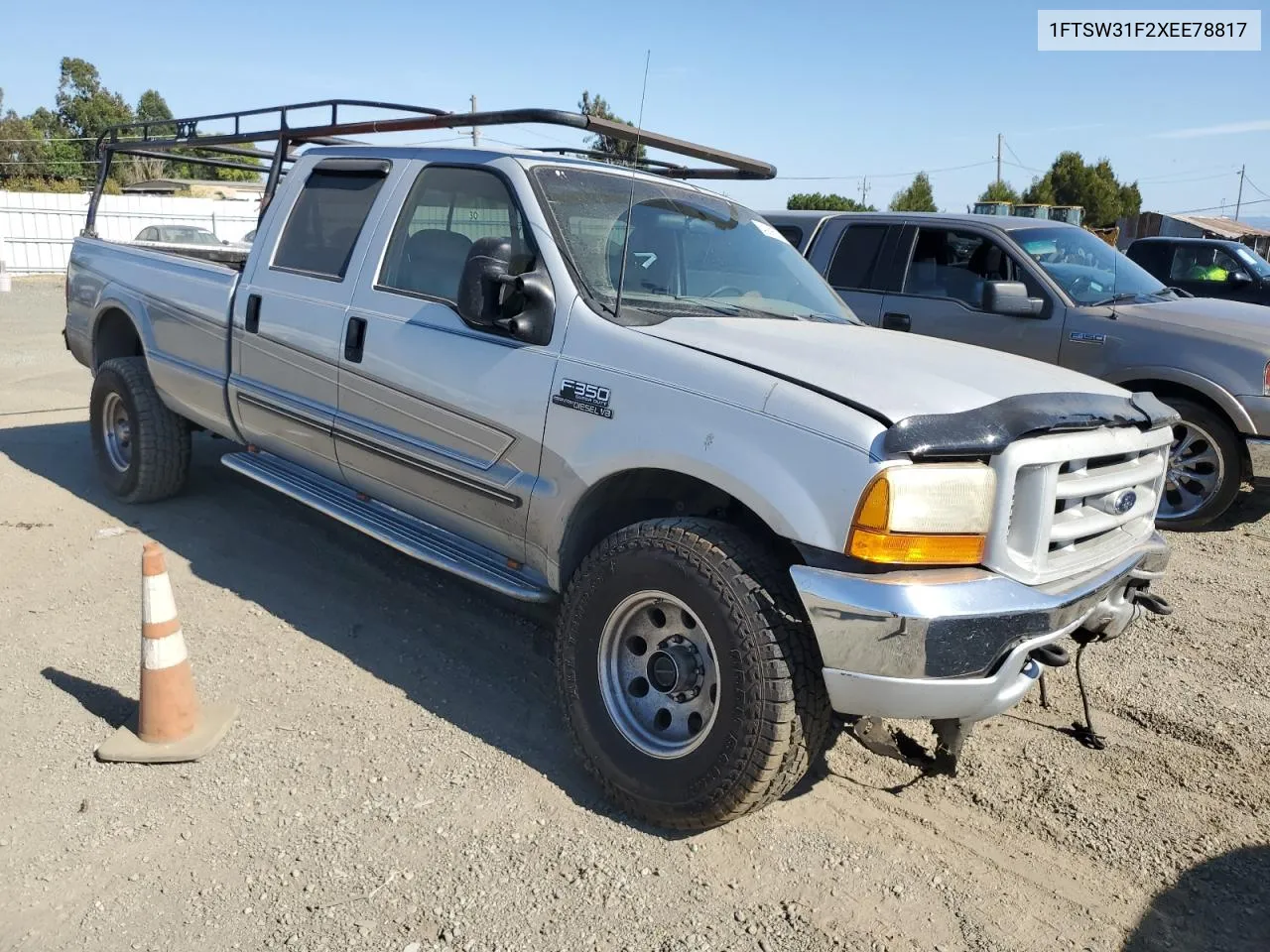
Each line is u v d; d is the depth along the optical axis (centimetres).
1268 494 768
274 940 259
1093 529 303
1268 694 423
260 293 471
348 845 298
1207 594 543
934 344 372
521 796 326
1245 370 625
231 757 341
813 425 279
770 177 500
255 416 481
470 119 385
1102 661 453
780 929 273
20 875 280
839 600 269
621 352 327
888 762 362
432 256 404
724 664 287
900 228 767
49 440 766
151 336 550
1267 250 3409
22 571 496
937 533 270
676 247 397
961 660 267
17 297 2139
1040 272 701
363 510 434
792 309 404
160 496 592
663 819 308
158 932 261
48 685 384
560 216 369
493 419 358
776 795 297
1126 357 662
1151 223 3294
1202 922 282
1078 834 321
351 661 415
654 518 347
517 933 266
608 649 320
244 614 456
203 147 669
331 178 462
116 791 319
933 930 275
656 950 262
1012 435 277
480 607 477
